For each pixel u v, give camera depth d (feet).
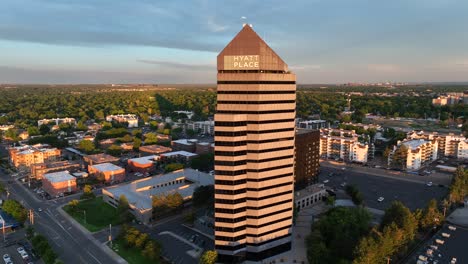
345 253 602.85
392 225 617.62
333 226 653.71
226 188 574.15
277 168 594.24
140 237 636.07
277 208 606.96
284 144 595.47
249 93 558.97
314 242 603.26
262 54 558.15
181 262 603.67
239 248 593.83
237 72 562.66
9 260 609.42
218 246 591.78
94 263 602.44
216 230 589.32
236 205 579.07
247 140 571.28
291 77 584.40
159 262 601.21
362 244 556.92
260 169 575.79
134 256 625.41
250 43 556.92
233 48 560.61
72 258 618.03
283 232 622.95
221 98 568.00
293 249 645.92
